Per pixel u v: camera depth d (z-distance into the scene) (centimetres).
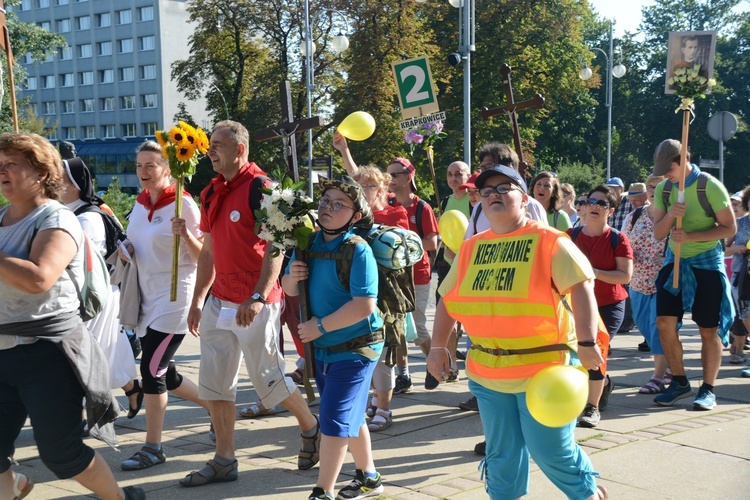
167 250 503
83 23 8538
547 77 4150
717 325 621
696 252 623
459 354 854
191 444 542
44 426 341
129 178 8250
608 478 451
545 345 337
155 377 493
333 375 408
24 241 333
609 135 4394
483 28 3709
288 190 405
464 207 723
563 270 328
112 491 366
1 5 569
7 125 3403
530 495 424
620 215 1222
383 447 527
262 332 458
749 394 682
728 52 5681
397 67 882
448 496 427
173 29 8125
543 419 306
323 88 3972
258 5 3934
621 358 867
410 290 439
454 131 3541
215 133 466
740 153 5516
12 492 357
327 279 405
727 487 435
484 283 345
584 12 4372
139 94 8262
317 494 396
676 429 557
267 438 554
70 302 348
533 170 4156
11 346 336
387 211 650
